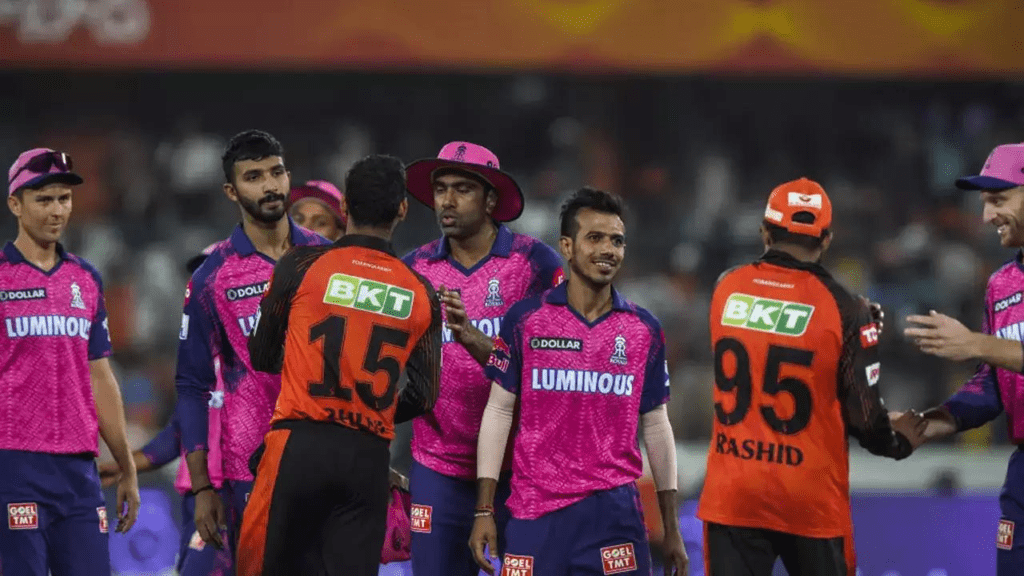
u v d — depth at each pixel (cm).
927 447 4472
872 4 5138
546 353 2061
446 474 2247
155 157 5950
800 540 1914
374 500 1894
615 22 5119
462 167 2200
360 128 6169
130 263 5353
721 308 1962
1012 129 6244
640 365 2078
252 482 2192
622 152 6197
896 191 6153
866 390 1900
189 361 2192
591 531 2050
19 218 2308
